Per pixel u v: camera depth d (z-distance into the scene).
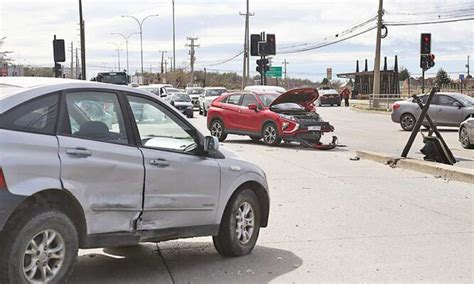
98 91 5.12
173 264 5.95
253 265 5.94
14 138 4.36
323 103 53.62
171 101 34.84
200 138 5.89
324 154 16.17
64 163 4.59
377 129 25.53
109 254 6.30
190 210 5.64
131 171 5.07
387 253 6.38
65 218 4.60
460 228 7.55
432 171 12.26
